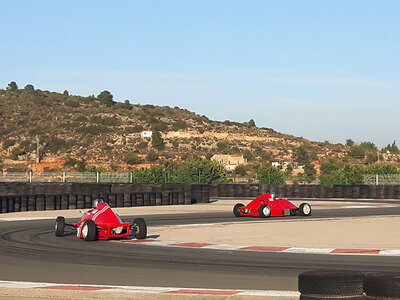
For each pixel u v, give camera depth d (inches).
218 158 4077.3
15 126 4517.7
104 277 483.5
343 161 4633.4
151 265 546.3
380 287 330.0
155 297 401.4
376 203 1728.6
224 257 597.9
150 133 4507.9
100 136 4448.8
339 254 617.3
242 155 4237.2
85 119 4756.4
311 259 580.4
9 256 611.5
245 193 2070.6
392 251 639.1
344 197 1993.1
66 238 791.7
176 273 500.7
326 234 825.5
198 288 432.5
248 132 5083.7
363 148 5206.7
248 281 461.1
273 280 464.4
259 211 1112.8
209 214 1251.2
